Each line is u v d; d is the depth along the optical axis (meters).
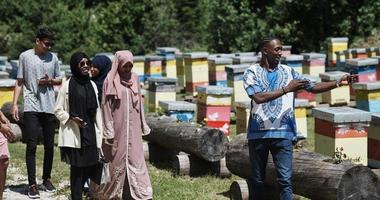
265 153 8.77
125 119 9.87
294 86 8.29
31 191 11.06
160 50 29.39
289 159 8.61
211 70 23.52
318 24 34.44
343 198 8.48
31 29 35.44
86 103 9.68
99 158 9.88
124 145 9.86
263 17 34.78
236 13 34.69
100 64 10.61
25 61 11.26
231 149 10.70
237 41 34.34
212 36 36.00
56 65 11.48
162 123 13.41
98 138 9.81
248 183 10.40
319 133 12.45
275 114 8.56
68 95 9.66
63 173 12.99
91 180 10.25
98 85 10.58
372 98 14.98
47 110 11.28
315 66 23.09
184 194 11.10
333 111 12.11
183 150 12.62
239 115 15.69
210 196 11.02
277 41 8.63
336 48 31.53
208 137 12.04
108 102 9.84
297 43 34.47
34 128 11.16
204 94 16.56
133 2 36.59
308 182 8.94
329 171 8.68
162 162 14.06
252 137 8.73
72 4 38.72
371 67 19.77
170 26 37.69
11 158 14.70
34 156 11.17
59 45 34.25
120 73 9.91
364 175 8.52
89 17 36.66
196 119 17.16
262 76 8.61
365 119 11.97
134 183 9.90
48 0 36.12
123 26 36.38
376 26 34.03
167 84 19.81
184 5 40.03
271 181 9.79
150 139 13.88
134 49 36.38
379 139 12.08
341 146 11.98
